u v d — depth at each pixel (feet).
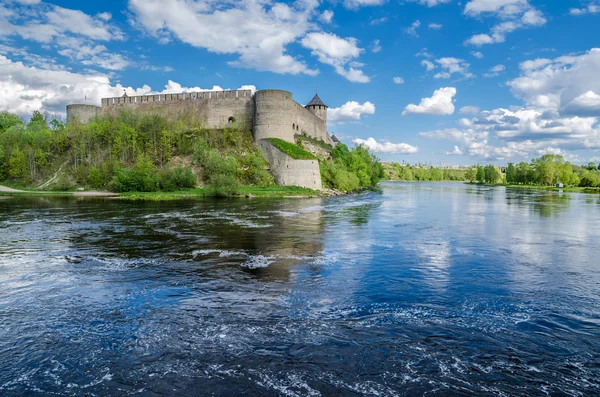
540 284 43.65
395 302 37.35
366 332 30.55
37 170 231.91
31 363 25.88
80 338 29.37
